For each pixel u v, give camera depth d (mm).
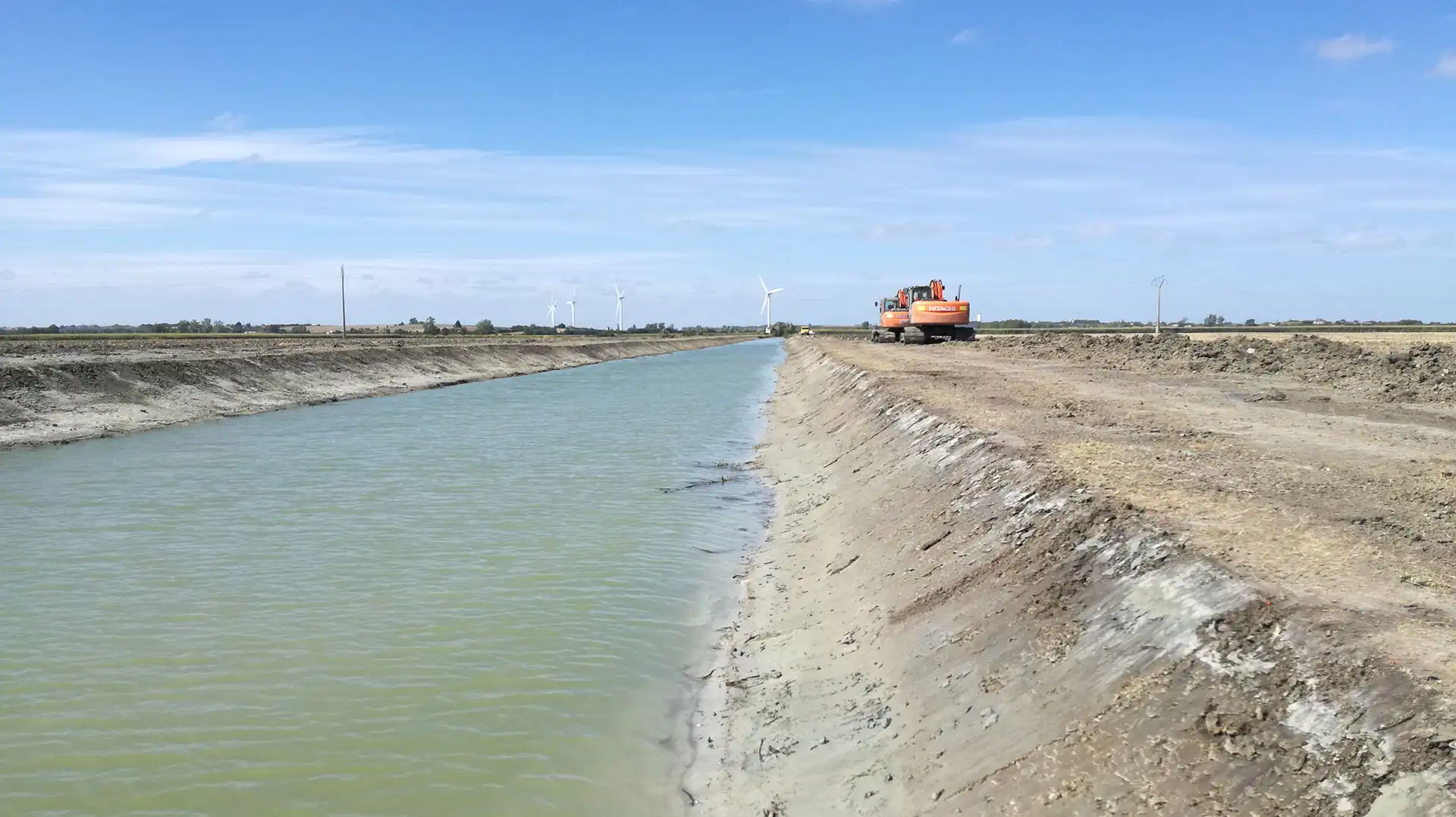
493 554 15047
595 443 28422
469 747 8672
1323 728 5438
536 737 8867
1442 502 9969
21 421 28562
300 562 14508
